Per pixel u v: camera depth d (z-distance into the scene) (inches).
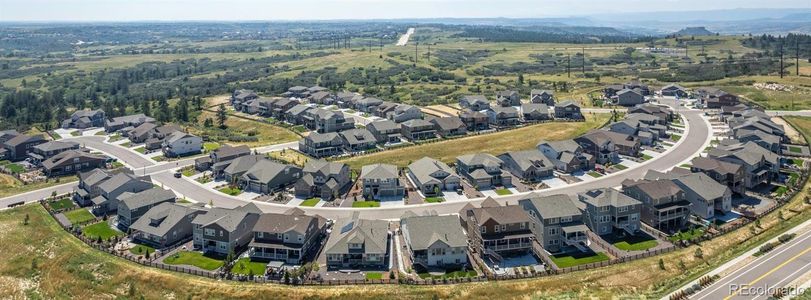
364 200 4229.8
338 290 2856.8
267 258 3272.6
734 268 2896.2
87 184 4409.5
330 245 3184.1
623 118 6565.0
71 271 3243.1
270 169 4653.1
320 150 5625.0
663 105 7455.7
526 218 3277.6
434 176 4426.7
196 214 3715.6
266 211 4030.5
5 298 3068.4
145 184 4453.7
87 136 7165.4
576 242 3267.7
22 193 4680.1
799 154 4965.6
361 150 5802.2
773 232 3353.8
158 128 6845.5
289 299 2812.5
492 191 4340.6
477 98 7554.1
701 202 3661.4
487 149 5526.6
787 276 2753.4
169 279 3031.5
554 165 4909.0
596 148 5019.7
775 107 6973.4
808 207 3710.6
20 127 7775.6
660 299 2632.9
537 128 6284.5
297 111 7367.1
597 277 2910.9
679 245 3255.4
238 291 2876.5
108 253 3403.1
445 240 3137.3
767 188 4168.3
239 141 6579.7
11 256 3486.7
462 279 2933.1
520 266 3083.2
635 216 3503.9
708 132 5949.8
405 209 4001.0
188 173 5177.2
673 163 4886.8
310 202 4222.4
